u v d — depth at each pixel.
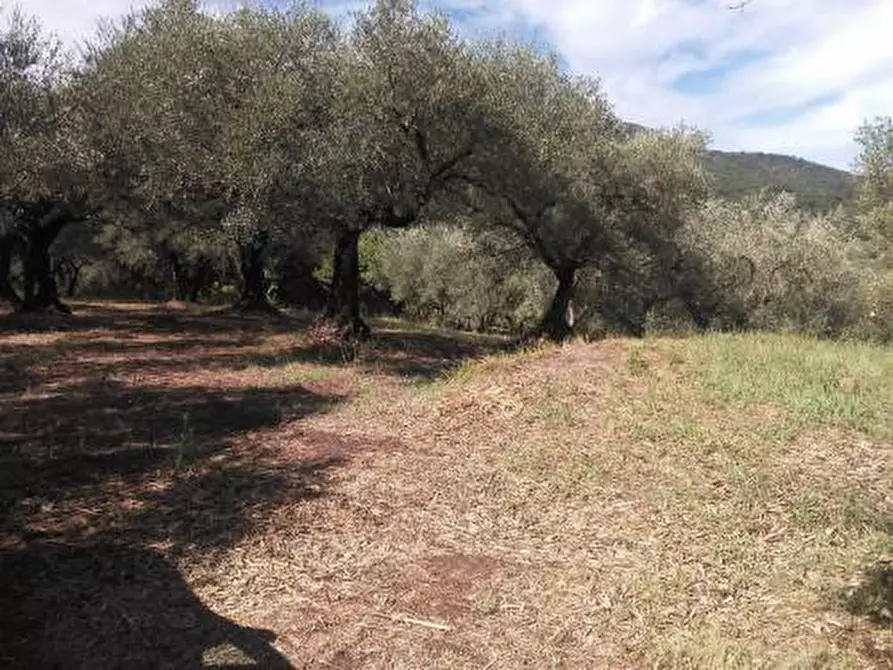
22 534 5.10
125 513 5.46
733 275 24.03
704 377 7.85
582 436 6.75
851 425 6.57
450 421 7.52
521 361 9.01
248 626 4.04
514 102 14.70
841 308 23.91
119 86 15.12
